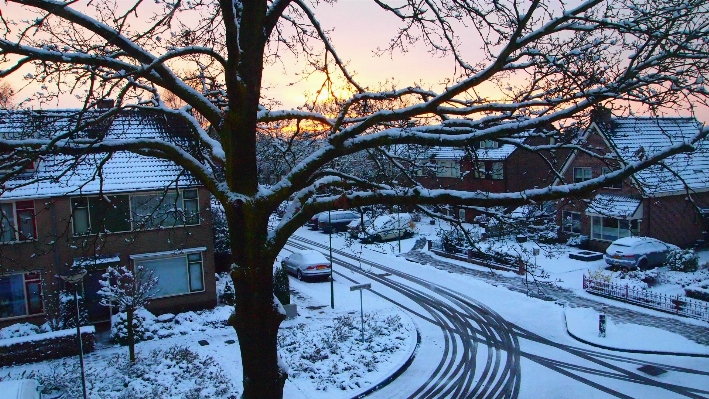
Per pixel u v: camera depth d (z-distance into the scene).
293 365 16.84
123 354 18.28
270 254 6.31
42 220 20.19
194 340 19.70
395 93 7.23
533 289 25.03
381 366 16.80
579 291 24.39
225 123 6.23
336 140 6.59
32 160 6.71
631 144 26.17
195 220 22.58
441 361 17.34
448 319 21.69
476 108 6.59
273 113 7.40
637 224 27.94
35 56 6.02
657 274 24.05
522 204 6.28
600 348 17.83
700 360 16.36
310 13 7.52
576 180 30.11
